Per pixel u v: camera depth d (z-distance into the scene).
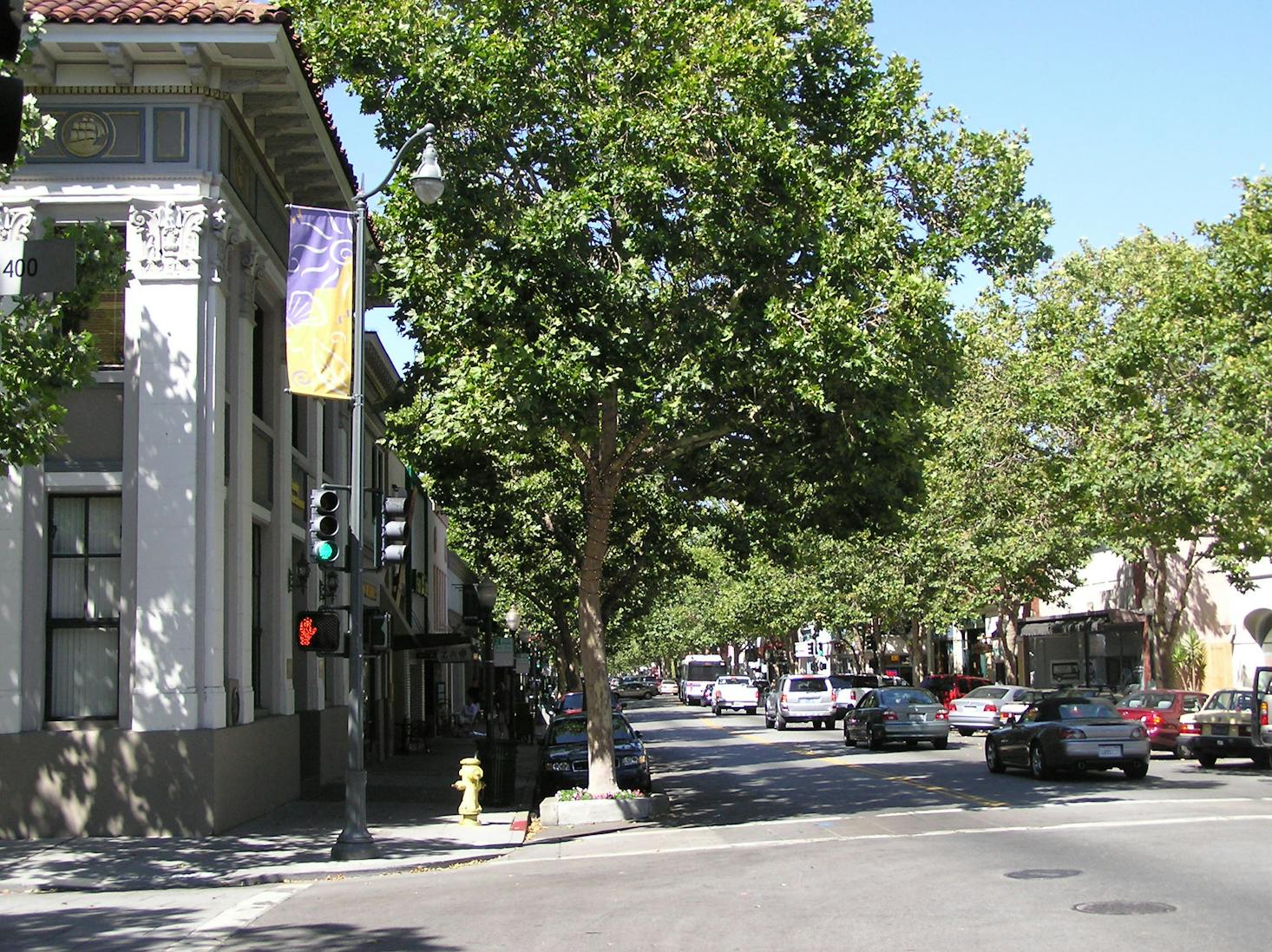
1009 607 45.03
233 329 18.70
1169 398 27.48
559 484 28.39
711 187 17.17
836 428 18.70
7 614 16.94
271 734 19.61
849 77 18.78
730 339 17.09
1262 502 24.08
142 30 16.91
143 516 17.09
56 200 17.31
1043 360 34.53
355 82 17.86
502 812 20.38
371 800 21.80
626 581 28.67
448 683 54.56
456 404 16.98
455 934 9.94
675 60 17.64
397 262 17.70
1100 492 27.12
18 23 6.41
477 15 18.02
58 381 14.14
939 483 40.25
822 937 9.06
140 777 16.64
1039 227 18.31
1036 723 23.23
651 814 19.53
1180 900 10.05
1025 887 10.88
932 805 18.80
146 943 10.22
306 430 23.59
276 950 9.64
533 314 16.80
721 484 21.44
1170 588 43.56
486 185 17.59
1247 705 26.05
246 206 19.27
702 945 8.99
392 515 16.09
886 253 17.45
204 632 17.14
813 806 19.75
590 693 19.88
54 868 14.39
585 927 9.94
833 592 51.47
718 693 66.06
